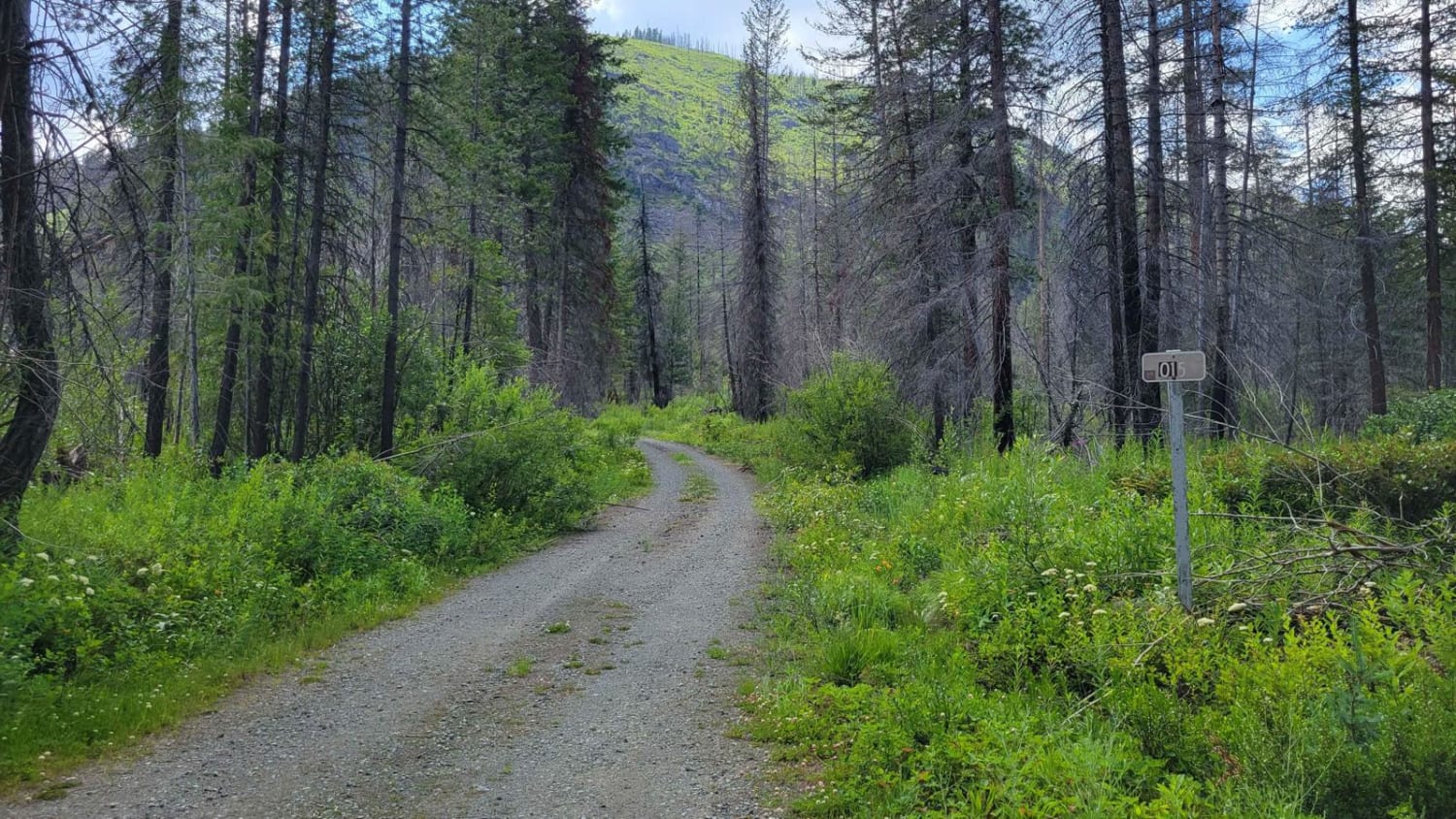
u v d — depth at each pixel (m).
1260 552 7.03
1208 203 16.59
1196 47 16.30
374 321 21.53
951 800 4.28
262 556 9.65
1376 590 6.04
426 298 28.61
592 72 34.56
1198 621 5.71
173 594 7.77
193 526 9.60
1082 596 6.39
